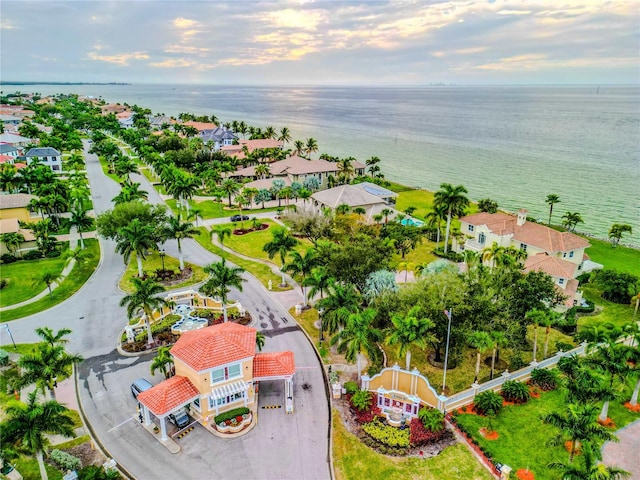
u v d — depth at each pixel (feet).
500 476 115.75
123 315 193.77
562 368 137.18
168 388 131.13
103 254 263.08
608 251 296.51
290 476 116.47
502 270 175.01
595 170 555.28
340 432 132.05
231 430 131.54
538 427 133.39
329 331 175.83
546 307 167.22
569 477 98.07
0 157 439.63
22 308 200.13
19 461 119.03
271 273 241.35
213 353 134.92
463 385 153.48
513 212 390.21
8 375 154.30
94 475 110.32
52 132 645.10
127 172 417.08
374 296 173.37
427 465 120.06
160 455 122.62
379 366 161.79
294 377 156.46
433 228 295.48
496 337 142.20
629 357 134.51
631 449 126.00
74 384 150.30
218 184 431.43
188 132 654.94
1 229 260.01
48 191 304.91
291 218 293.84
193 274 235.20
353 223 260.21
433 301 153.38
